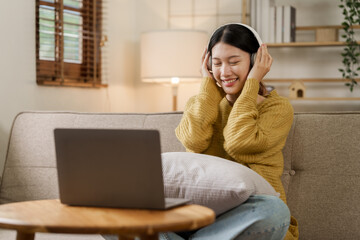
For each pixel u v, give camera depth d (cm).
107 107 390
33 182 193
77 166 105
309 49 407
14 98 292
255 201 124
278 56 412
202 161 134
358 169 155
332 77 405
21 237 106
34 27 309
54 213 99
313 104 405
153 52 375
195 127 163
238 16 418
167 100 423
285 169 165
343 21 401
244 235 120
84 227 88
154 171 99
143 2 428
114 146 101
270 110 159
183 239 128
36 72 312
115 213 98
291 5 410
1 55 281
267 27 391
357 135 159
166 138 181
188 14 426
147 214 96
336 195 156
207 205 126
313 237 156
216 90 171
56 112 202
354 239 151
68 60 355
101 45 366
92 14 371
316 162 161
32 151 197
